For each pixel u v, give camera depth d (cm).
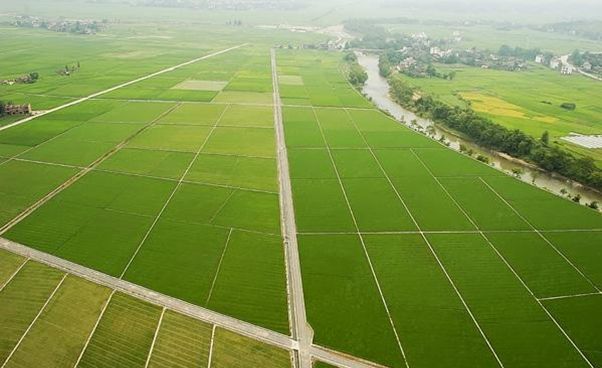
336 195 10244
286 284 7362
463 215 9525
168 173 11050
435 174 11444
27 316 6588
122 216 9106
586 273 7819
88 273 7450
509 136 13762
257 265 7788
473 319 6750
